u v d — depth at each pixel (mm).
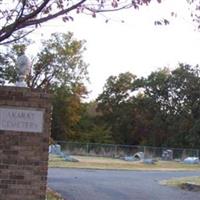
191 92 79375
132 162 46531
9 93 11805
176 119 77562
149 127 79062
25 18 8758
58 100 69938
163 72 82688
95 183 23141
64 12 9062
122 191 20672
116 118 82188
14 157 11773
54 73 64625
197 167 45188
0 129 11766
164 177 29828
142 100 81875
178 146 75312
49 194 16609
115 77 84812
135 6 9602
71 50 67312
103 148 58219
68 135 73125
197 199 19516
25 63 12773
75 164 36875
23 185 11766
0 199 11695
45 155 11820
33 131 11812
